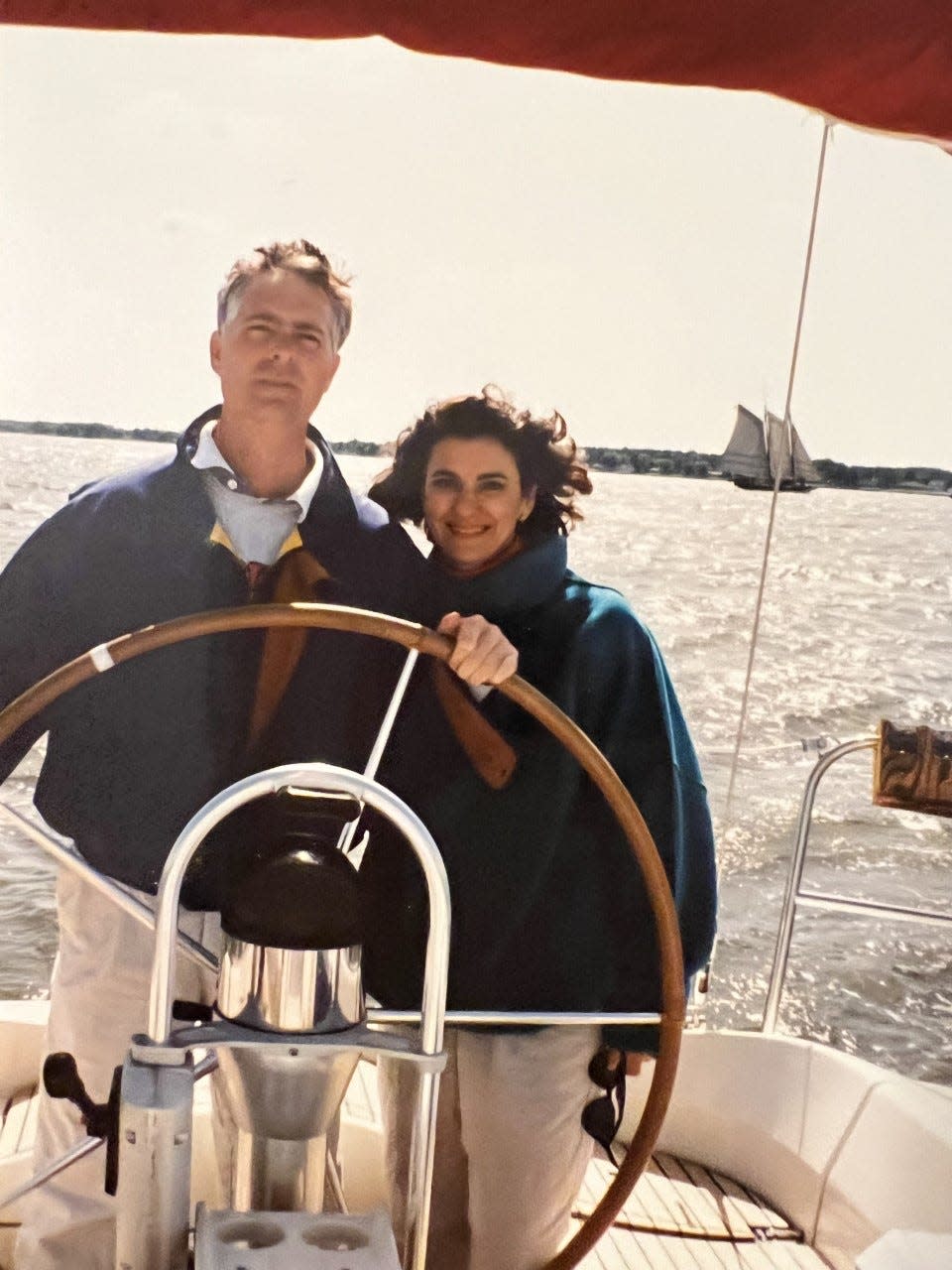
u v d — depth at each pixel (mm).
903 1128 2004
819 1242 2070
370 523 1663
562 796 1733
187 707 1680
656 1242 2049
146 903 1706
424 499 1663
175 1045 1233
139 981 1718
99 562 1651
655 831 1760
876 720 1844
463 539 1672
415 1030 1738
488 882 1742
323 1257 1179
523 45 1450
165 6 1460
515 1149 1803
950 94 1455
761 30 1438
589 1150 1871
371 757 1584
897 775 1845
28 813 1736
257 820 1662
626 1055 1830
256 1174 1313
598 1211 1685
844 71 1455
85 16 1464
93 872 1517
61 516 1642
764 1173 2166
